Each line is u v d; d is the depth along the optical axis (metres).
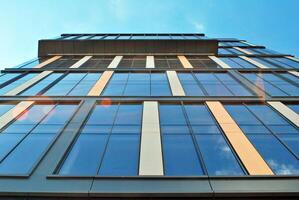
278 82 19.86
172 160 10.61
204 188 8.88
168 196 8.62
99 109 15.23
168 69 22.67
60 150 11.06
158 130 12.62
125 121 13.73
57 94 17.38
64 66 24.08
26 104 15.82
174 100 16.31
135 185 9.05
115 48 28.98
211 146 11.52
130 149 11.30
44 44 29.08
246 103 16.17
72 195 8.62
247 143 11.62
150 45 29.02
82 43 29.03
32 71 22.64
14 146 11.43
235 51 31.98
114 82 19.64
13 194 8.61
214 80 20.23
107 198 8.65
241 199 8.61
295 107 15.61
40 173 9.68
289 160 10.52
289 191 8.60
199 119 14.02
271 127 13.06
